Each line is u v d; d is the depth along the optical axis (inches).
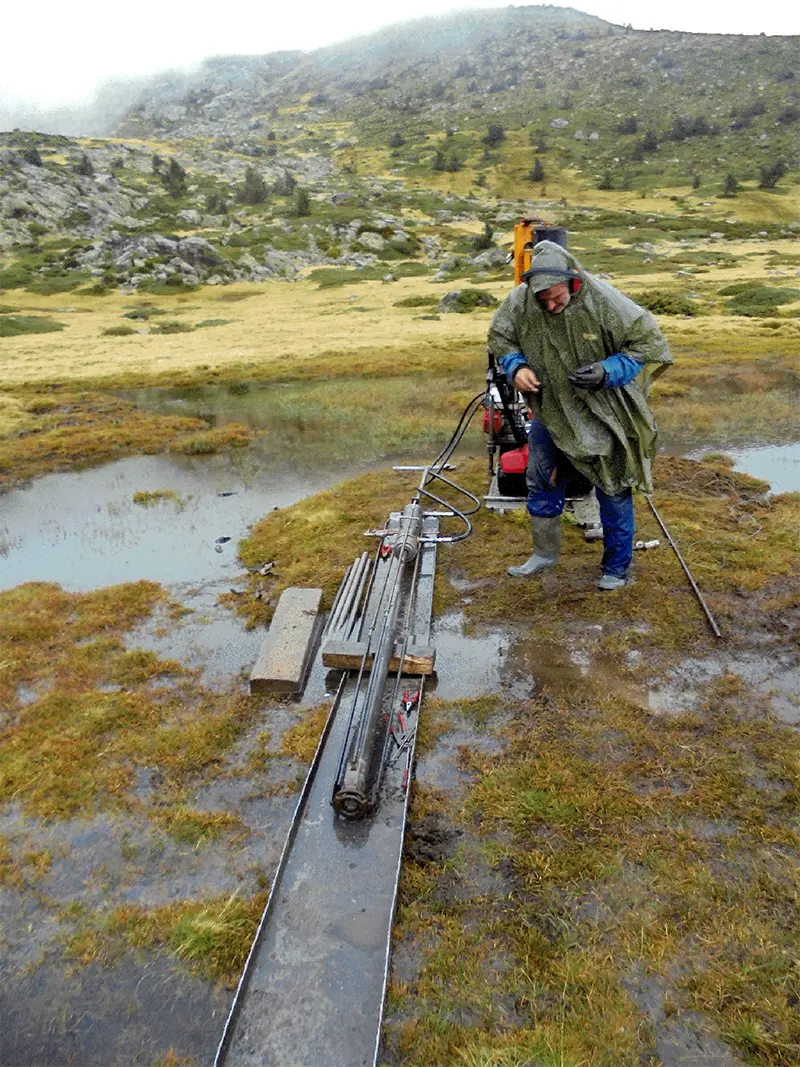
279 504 411.5
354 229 3043.8
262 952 138.8
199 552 345.1
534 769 182.4
